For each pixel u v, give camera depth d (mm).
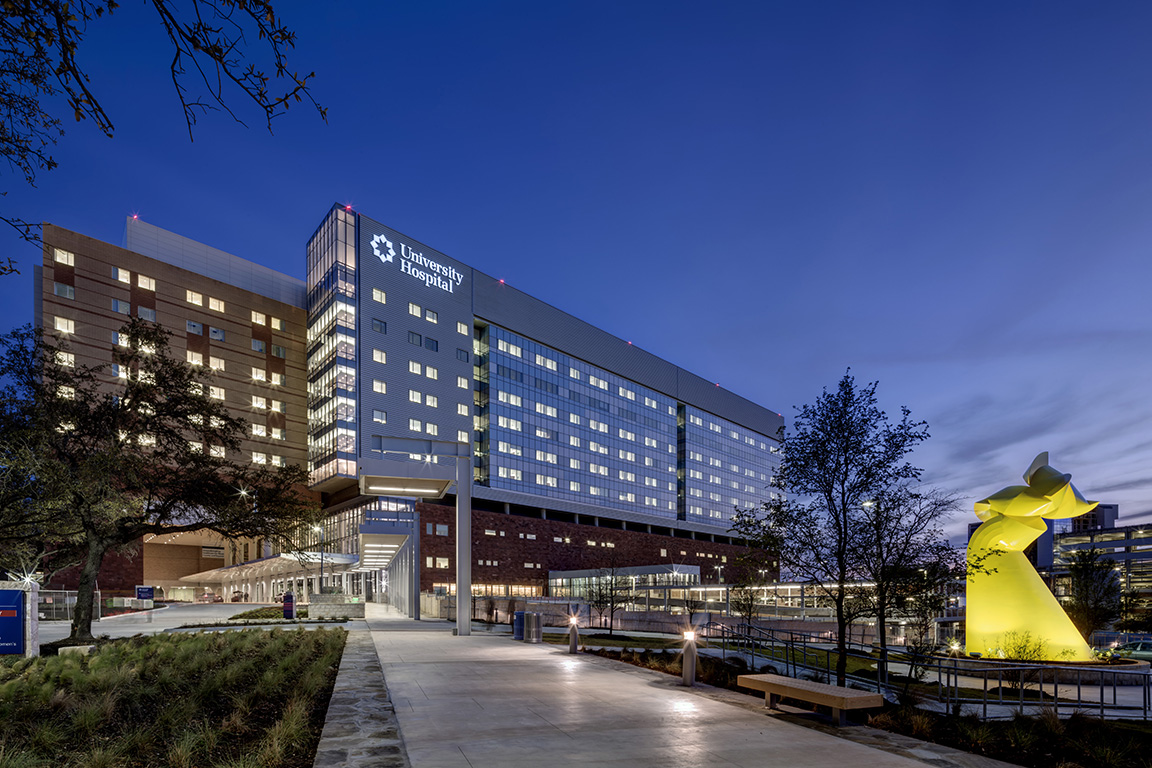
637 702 11422
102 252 90688
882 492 15148
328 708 10719
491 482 109875
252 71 4633
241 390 101062
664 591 76312
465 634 27438
